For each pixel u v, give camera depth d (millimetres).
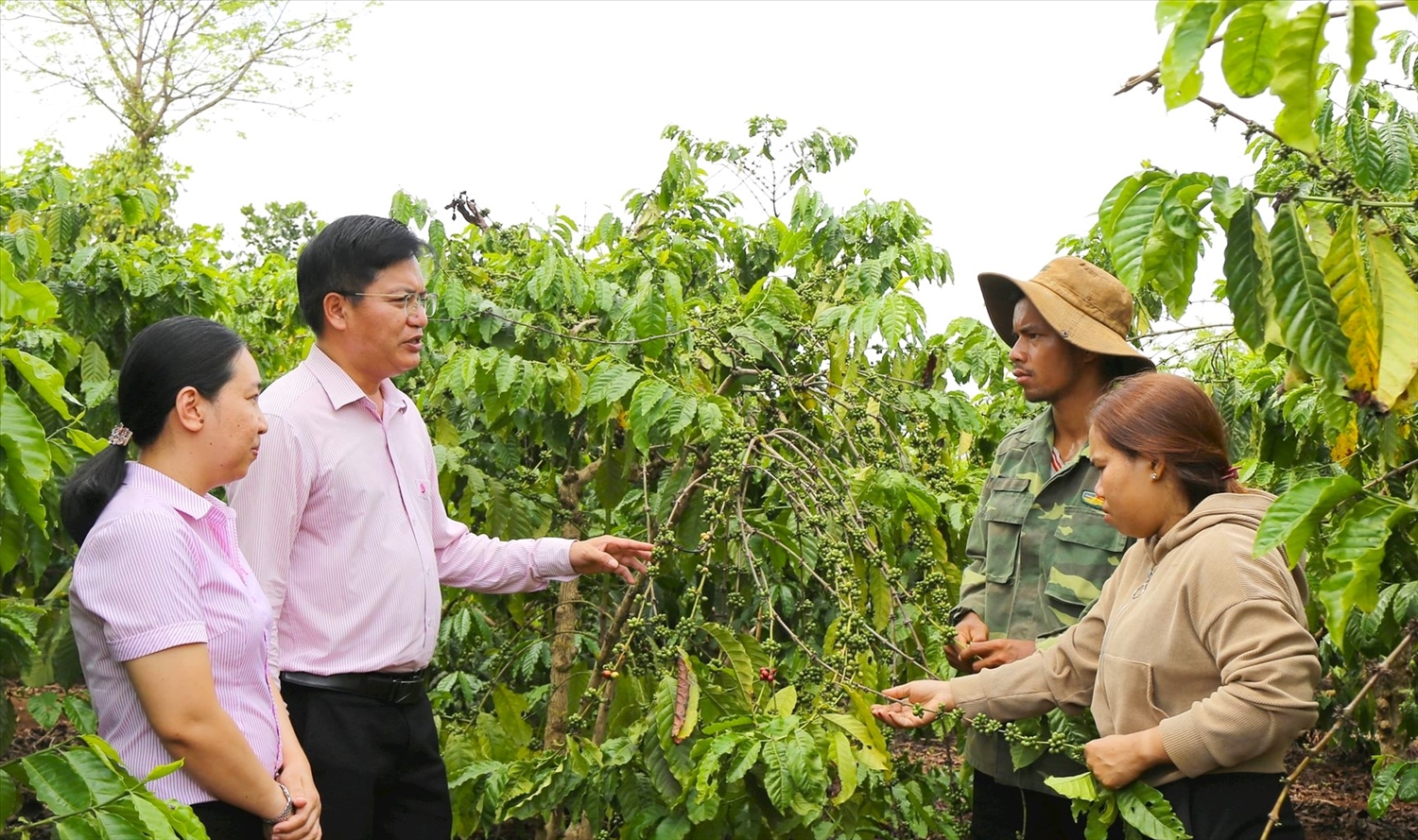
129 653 1899
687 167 4660
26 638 2709
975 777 2975
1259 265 1667
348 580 2430
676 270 4293
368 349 2461
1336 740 5414
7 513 2299
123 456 2035
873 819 3232
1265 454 3451
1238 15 1315
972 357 4336
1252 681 2033
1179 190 1741
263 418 2100
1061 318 2701
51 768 1687
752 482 3707
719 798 2799
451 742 3373
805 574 3404
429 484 2684
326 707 2404
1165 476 2271
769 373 3404
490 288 3748
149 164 12039
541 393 3277
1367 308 1624
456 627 3812
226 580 2043
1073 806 2361
